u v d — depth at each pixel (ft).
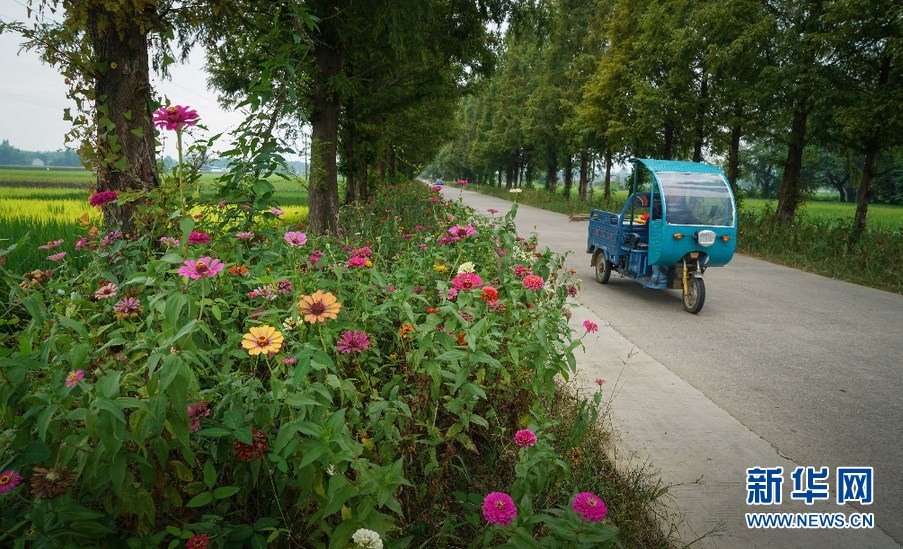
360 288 10.41
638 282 34.19
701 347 22.71
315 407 6.80
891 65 43.83
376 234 29.17
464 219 22.31
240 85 38.91
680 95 67.87
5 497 5.87
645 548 9.95
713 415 15.84
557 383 17.08
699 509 11.23
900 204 194.59
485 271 14.70
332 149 38.86
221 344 9.33
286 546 7.66
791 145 55.88
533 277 12.21
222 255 11.75
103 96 16.21
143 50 16.85
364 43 36.86
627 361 20.43
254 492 8.16
